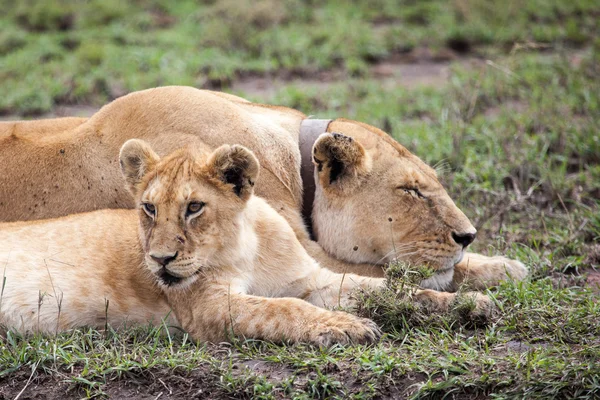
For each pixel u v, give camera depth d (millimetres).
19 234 9805
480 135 15633
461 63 21922
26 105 19453
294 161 10797
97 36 24219
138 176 9367
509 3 24672
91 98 19922
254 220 9492
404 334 8609
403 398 7555
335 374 7809
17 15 25812
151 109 10820
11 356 8383
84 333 9047
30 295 9297
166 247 8523
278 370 8000
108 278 9375
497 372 7613
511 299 9344
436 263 10125
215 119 10641
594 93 17312
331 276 9719
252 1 25047
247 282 9289
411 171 10336
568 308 9188
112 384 8023
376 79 20969
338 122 11094
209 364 8125
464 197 13023
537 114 16172
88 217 9922
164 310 9266
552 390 7324
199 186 8797
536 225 12258
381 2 26547
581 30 23156
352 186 10297
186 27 24797
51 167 10859
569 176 14156
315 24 24656
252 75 21469
